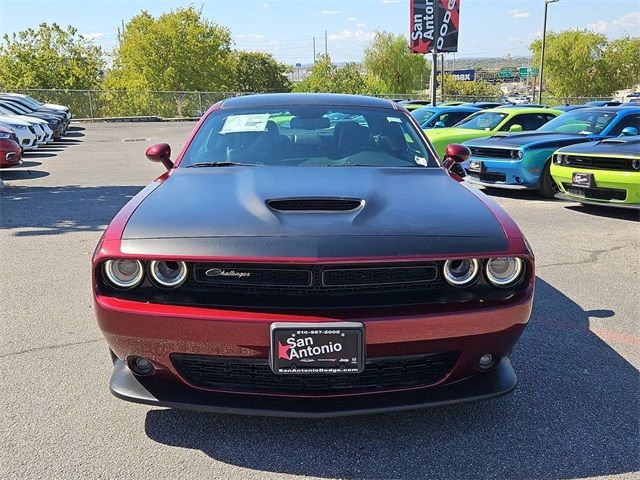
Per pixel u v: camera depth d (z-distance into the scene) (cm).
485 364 250
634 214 762
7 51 3800
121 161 1478
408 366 239
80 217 743
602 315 405
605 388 303
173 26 4300
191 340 227
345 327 219
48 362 333
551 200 880
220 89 4584
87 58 4031
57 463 238
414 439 256
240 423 268
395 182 305
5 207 817
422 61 5925
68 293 449
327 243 229
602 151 720
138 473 232
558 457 243
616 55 5678
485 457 243
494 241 240
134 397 240
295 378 235
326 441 254
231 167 338
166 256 228
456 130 1151
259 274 231
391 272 233
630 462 240
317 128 375
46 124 1828
